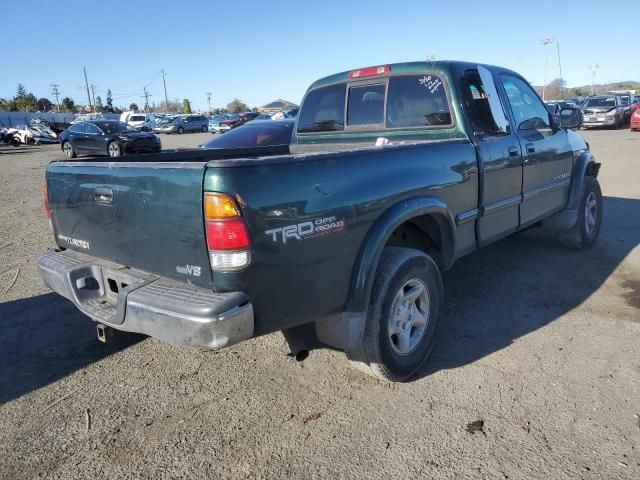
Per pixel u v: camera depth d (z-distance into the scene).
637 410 2.91
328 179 2.68
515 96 4.72
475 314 4.27
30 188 13.05
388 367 3.10
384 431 2.82
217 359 3.69
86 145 22.09
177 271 2.56
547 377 3.28
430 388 3.21
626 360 3.45
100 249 3.07
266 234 2.41
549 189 4.97
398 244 3.63
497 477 2.45
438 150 3.46
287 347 3.83
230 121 40.19
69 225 3.29
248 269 2.36
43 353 3.88
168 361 3.70
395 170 3.08
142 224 2.68
